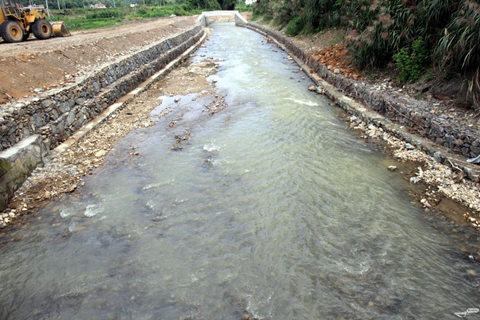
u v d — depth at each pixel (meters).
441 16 8.70
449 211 5.64
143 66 14.61
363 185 6.52
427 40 9.12
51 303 4.22
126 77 12.59
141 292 4.34
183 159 7.79
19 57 9.05
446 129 7.06
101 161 7.73
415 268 4.58
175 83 14.57
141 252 5.03
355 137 8.72
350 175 6.89
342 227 5.41
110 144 8.59
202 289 4.36
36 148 7.05
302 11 22.41
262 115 10.31
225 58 20.33
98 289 4.41
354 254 4.86
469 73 7.68
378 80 10.70
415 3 9.55
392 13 10.16
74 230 5.52
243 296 4.24
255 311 4.03
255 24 38.84
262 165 7.38
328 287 4.34
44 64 9.69
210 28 42.31
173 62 18.31
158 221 5.71
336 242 5.11
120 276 4.60
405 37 9.80
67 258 4.94
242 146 8.31
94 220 5.76
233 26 45.53
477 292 4.21
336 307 4.05
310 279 4.46
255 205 6.04
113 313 4.06
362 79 11.28
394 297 4.16
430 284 4.34
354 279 4.44
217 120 10.05
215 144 8.48
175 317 3.98
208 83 14.33
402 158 7.43
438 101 8.20
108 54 13.58
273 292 4.29
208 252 5.00
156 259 4.89
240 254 4.93
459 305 4.04
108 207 6.11
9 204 6.03
